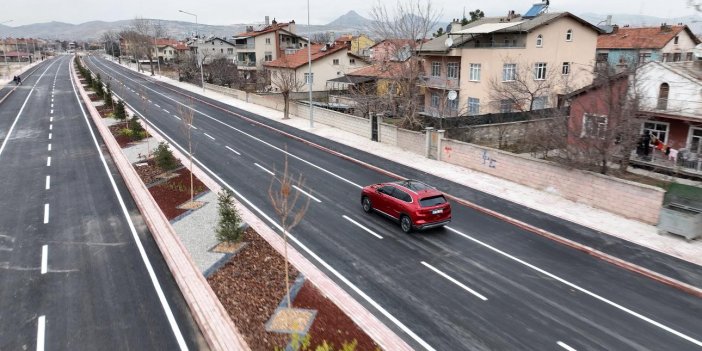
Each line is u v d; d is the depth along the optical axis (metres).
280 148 30.44
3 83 73.25
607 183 18.64
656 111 23.33
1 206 19.16
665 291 12.80
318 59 57.00
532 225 17.38
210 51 100.88
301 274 13.30
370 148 30.28
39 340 10.46
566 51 38.88
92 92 58.91
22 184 22.16
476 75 37.94
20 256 14.64
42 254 14.77
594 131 19.69
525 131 29.48
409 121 31.52
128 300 12.08
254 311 11.27
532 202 19.95
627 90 19.44
